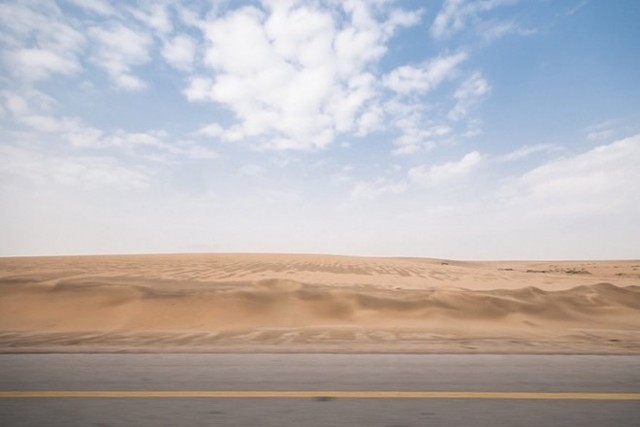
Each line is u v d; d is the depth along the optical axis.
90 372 5.93
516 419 4.13
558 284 28.52
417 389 5.08
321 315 16.25
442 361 6.62
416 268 40.38
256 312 16.14
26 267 31.55
